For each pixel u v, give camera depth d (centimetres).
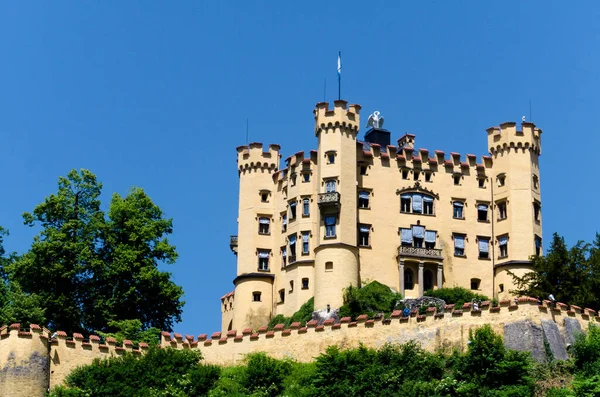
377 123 12338
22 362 8162
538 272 10075
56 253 10469
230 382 8488
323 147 11325
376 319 8775
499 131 11806
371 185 11419
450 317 8550
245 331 9106
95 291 10556
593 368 8044
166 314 10706
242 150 11931
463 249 11481
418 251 11294
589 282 9744
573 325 8631
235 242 12112
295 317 10956
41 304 10206
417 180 11569
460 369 8056
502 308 8456
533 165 11738
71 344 8450
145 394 8269
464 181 11681
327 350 8444
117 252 10625
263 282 11531
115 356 8638
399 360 8306
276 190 11781
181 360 8700
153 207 11150
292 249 11369
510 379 7862
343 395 8069
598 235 10338
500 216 11612
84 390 8162
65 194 10844
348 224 11131
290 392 8288
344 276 10938
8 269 10456
